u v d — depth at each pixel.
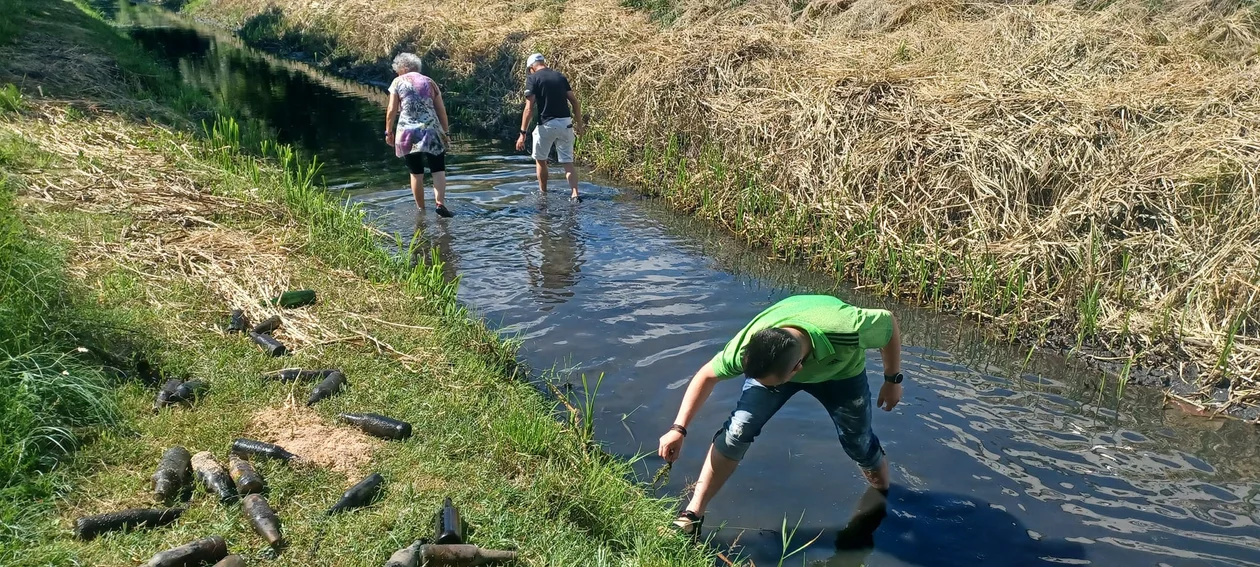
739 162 9.72
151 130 9.55
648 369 5.99
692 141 10.91
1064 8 11.04
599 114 13.14
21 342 4.22
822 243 8.27
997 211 7.59
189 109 12.42
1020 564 4.10
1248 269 6.10
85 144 8.36
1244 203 6.51
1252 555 4.16
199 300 5.50
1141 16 10.43
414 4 22.06
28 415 3.68
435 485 3.90
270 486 3.73
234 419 4.21
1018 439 5.21
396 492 3.80
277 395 4.49
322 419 4.36
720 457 4.17
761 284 7.72
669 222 9.50
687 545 4.08
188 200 7.25
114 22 31.89
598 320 6.80
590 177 11.35
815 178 8.73
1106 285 6.70
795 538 4.29
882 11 13.18
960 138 8.12
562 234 8.96
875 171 8.41
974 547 4.23
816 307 4.00
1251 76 8.17
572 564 3.51
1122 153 7.41
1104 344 6.42
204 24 32.66
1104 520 4.44
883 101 9.16
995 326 6.89
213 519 3.49
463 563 3.37
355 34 22.11
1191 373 5.98
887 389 4.34
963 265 7.29
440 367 5.16
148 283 5.61
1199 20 10.15
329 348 5.14
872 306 7.38
